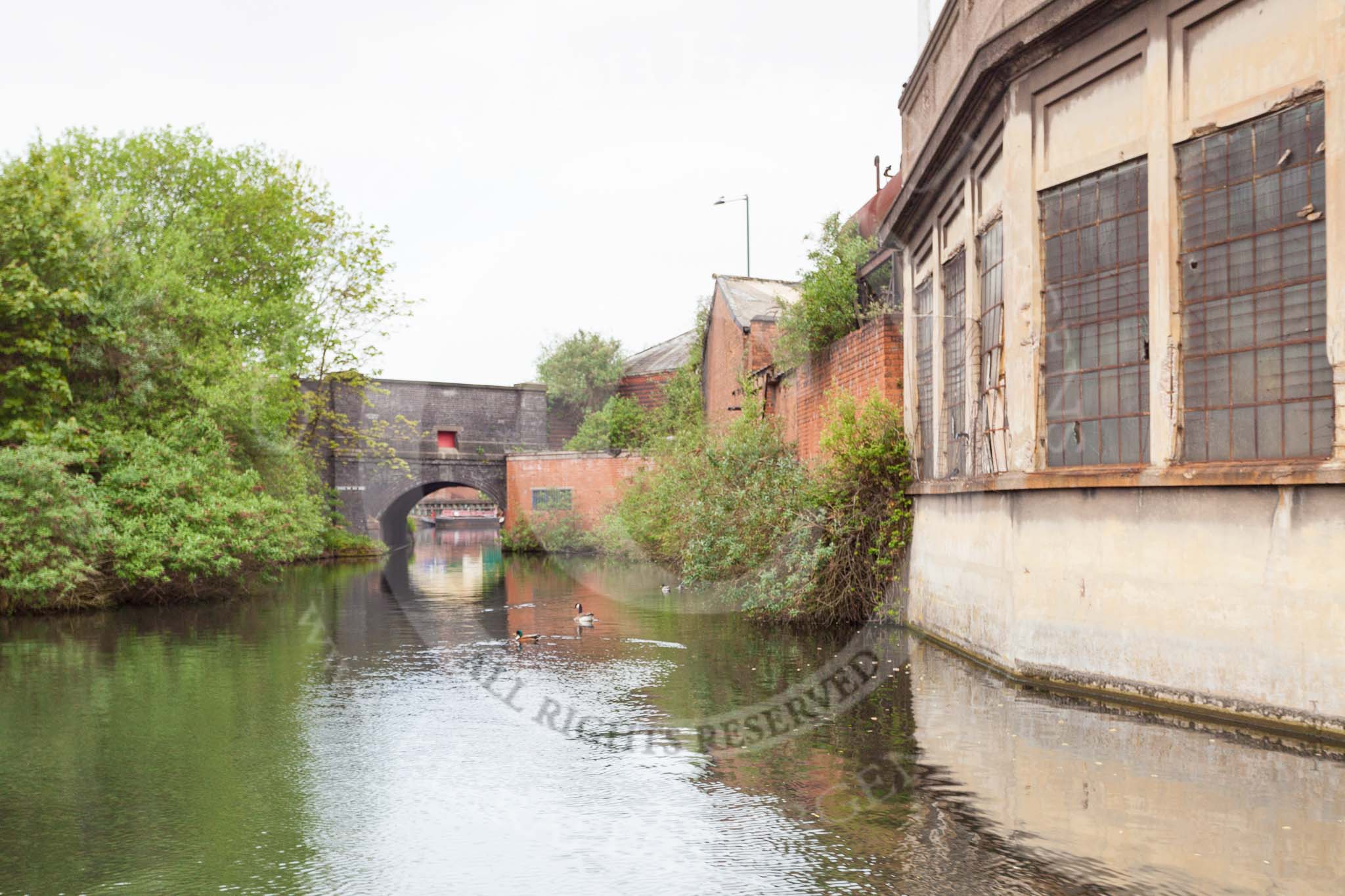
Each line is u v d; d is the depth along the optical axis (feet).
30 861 13.30
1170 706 20.65
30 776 17.80
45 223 52.39
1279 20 19.17
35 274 52.24
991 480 26.48
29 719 22.86
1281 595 18.38
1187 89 21.07
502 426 95.45
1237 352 20.06
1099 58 23.18
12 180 51.90
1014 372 25.63
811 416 47.29
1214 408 20.47
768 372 54.85
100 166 80.74
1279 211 19.33
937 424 32.71
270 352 70.08
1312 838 12.86
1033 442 24.88
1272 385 19.35
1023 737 18.71
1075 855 12.48
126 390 57.00
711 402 78.64
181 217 78.43
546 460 87.81
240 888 12.19
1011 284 25.73
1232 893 11.21
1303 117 18.90
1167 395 21.15
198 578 54.60
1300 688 18.07
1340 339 17.89
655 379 128.16
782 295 72.95
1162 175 21.40
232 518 54.80
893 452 37.06
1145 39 21.89
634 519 54.34
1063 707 21.35
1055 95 24.58
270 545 55.88
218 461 57.82
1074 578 23.35
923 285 35.86
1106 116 23.13
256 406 59.77
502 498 94.68
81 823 14.98
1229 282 20.26
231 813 15.39
